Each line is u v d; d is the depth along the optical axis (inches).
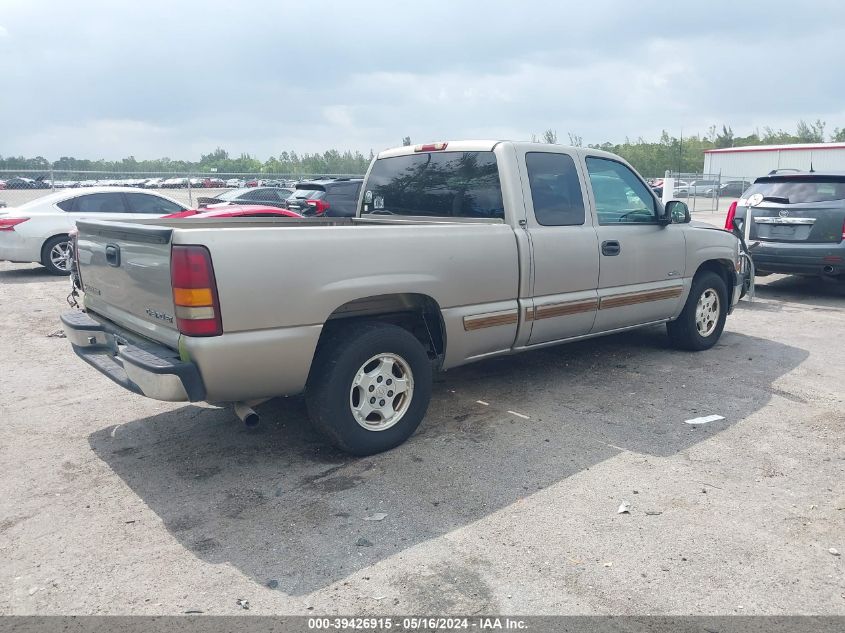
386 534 139.3
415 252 175.5
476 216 211.5
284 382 158.1
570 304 216.7
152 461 175.9
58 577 125.9
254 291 148.5
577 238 216.8
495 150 205.8
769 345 289.4
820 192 377.4
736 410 209.5
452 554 131.9
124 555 132.9
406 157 234.4
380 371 174.1
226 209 418.9
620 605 116.6
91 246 185.8
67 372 257.9
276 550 134.0
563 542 135.9
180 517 147.3
